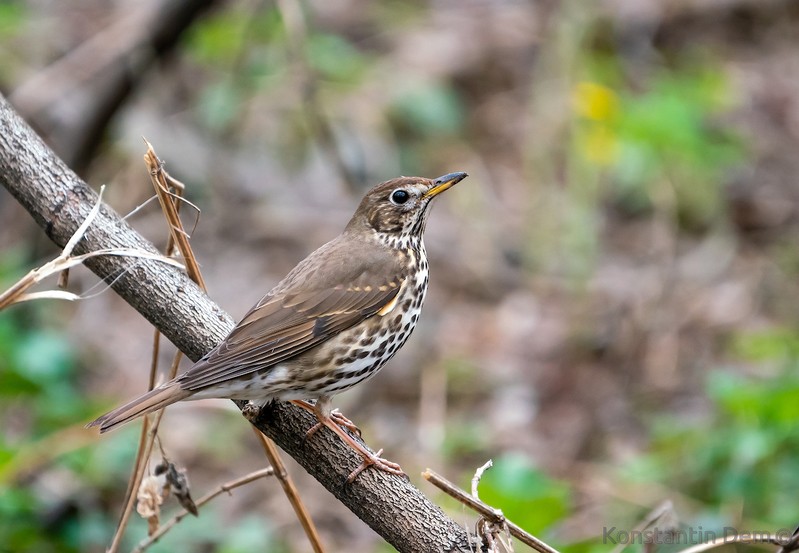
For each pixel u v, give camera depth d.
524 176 16.77
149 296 7.14
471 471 12.15
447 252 15.84
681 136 15.11
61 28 17.30
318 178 16.25
